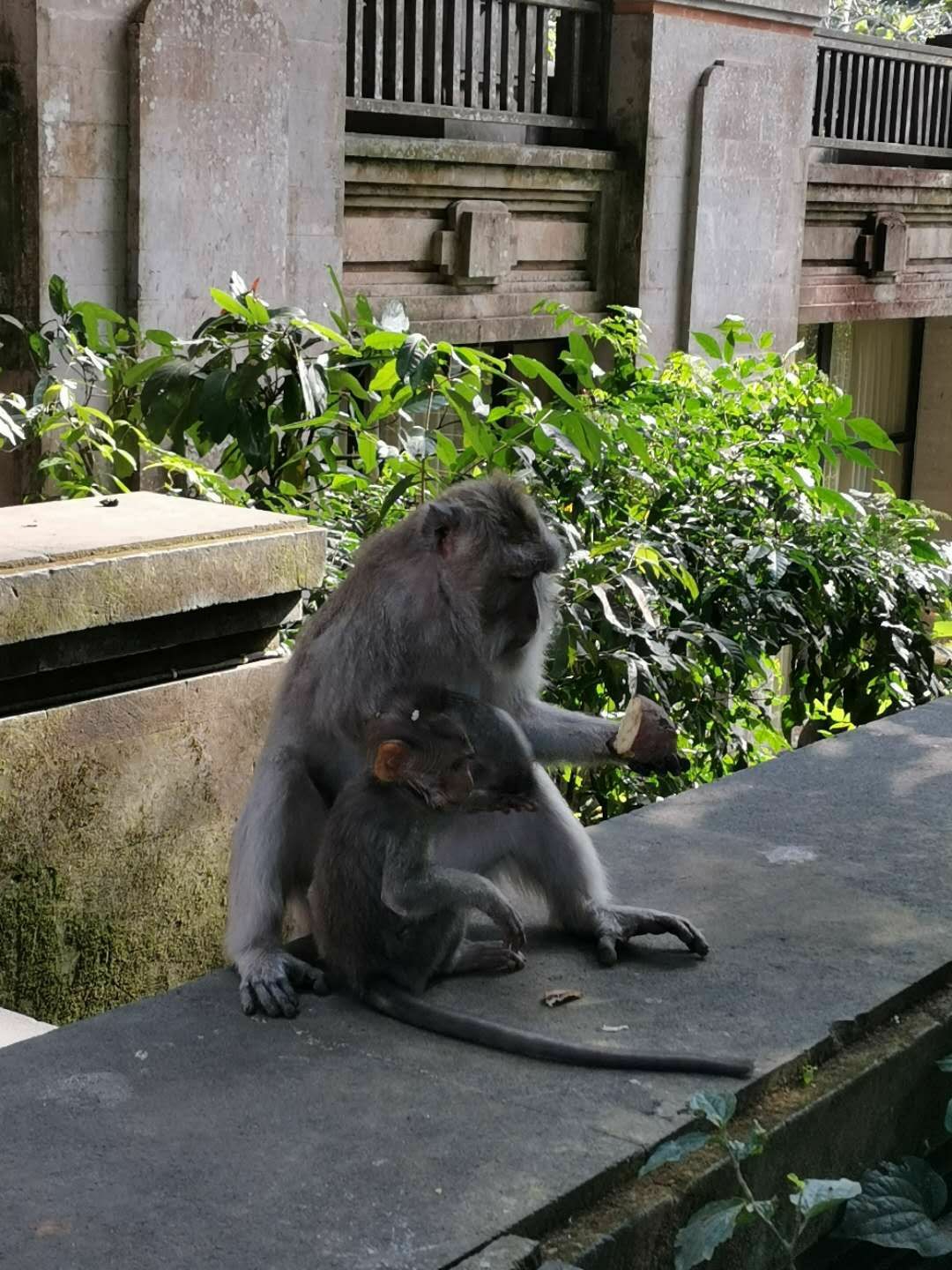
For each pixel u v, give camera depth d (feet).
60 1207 9.67
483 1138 10.57
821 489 30.55
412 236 37.01
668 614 27.58
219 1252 9.26
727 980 13.16
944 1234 11.61
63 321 27.43
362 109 34.83
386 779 11.89
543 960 13.56
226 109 31.09
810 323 51.42
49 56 28.25
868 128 51.31
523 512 13.09
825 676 31.30
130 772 17.26
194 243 31.09
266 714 18.70
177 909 18.07
